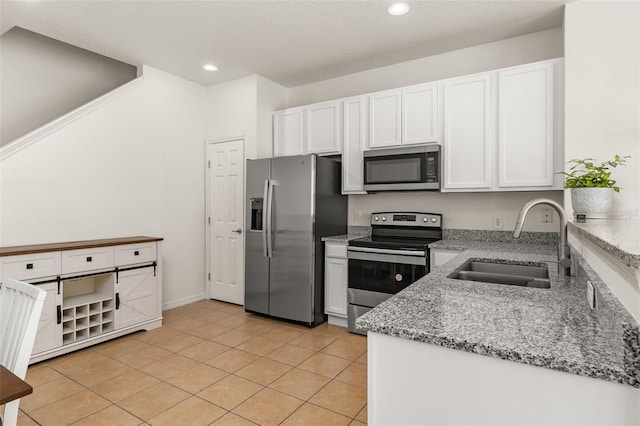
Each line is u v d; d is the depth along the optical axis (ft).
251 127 13.19
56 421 6.32
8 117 10.50
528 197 10.11
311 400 7.02
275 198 11.75
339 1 8.41
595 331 2.97
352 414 6.57
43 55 11.16
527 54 10.14
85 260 9.34
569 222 6.45
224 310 12.96
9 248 8.74
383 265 10.23
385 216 11.95
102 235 11.14
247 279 12.36
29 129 10.87
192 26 9.61
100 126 11.10
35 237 9.71
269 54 11.37
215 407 6.78
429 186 10.12
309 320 11.14
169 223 13.09
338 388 7.48
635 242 2.47
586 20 8.09
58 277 8.79
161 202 12.81
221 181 14.02
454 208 11.18
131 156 11.91
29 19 9.20
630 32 7.73
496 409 2.78
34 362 8.39
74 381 7.74
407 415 3.15
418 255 9.62
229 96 13.78
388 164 10.80
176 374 8.07
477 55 10.85
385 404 3.25
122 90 11.64
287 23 9.45
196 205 14.07
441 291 4.39
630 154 7.65
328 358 8.93
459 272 6.16
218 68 12.55
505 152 9.35
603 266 3.44
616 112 7.79
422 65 11.72
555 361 2.49
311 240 11.12
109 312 10.21
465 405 2.90
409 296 4.16
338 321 11.44
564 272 5.19
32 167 9.67
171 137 13.14
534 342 2.76
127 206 11.79
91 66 12.25
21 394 2.97
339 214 12.48
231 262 13.76
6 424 3.59
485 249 8.73
